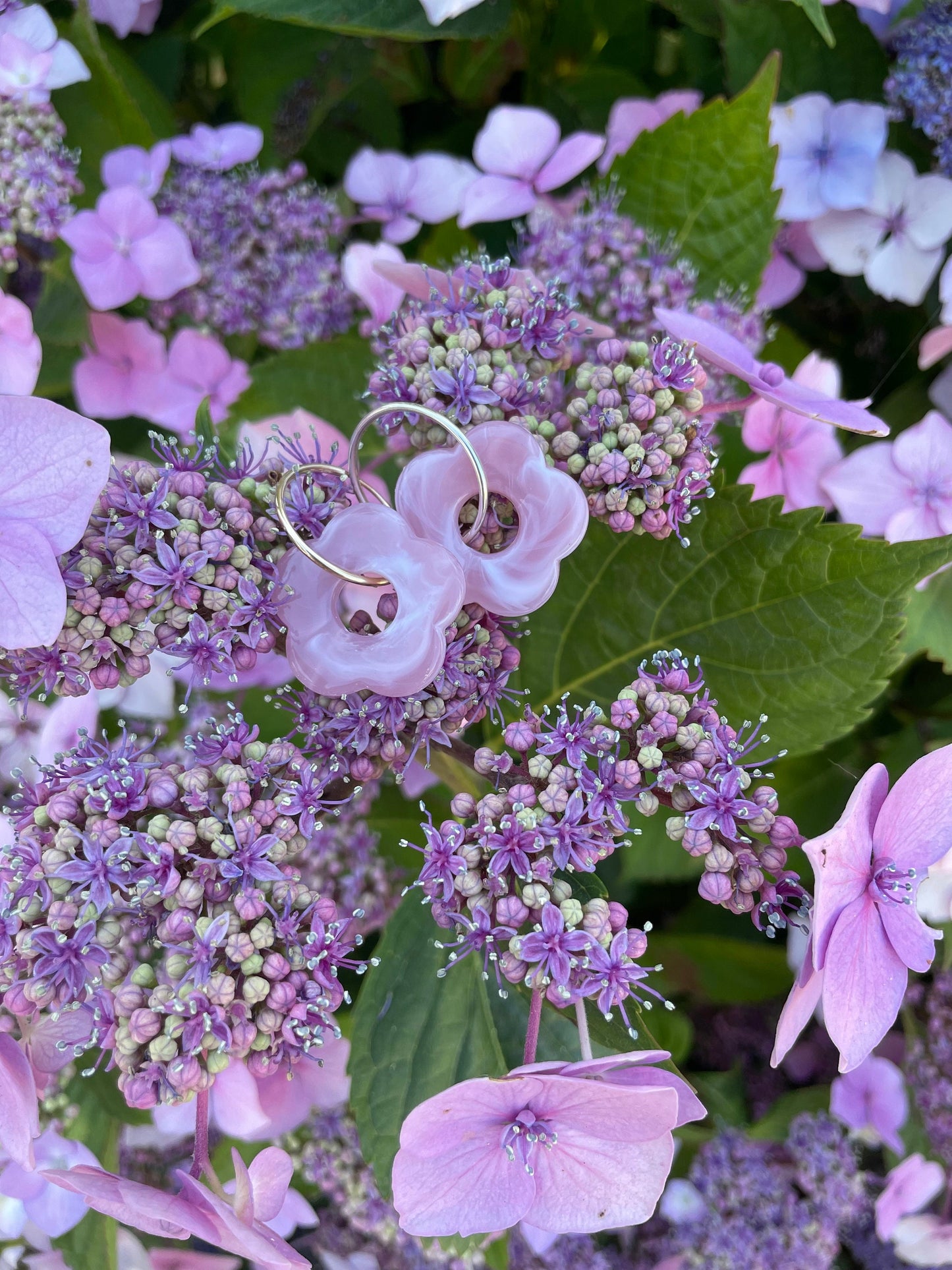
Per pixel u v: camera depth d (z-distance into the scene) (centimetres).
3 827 21
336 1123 23
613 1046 15
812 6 19
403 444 18
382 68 28
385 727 14
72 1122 21
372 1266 27
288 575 14
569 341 17
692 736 14
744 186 24
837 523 18
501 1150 13
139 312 28
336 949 13
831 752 26
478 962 18
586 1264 25
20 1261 25
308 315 26
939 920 21
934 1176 25
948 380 26
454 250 29
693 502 18
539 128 24
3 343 24
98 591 14
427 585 13
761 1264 24
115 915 14
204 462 14
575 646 20
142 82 28
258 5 22
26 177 24
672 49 28
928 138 26
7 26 24
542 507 14
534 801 14
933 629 23
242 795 13
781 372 17
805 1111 27
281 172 28
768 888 14
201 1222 12
